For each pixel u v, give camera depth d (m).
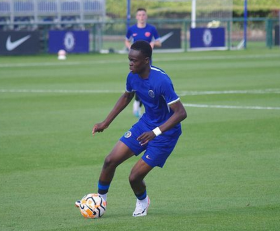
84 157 28.86
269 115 39.56
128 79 19.39
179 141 32.06
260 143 31.39
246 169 26.28
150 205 21.05
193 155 29.02
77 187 23.72
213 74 65.44
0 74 66.12
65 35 94.44
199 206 20.70
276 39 108.00
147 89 18.88
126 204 21.30
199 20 101.94
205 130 34.88
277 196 21.94
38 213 19.97
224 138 32.72
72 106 44.16
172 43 100.75
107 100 47.00
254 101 45.84
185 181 24.48
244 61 81.00
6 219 19.22
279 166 26.75
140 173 19.11
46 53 93.81
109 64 78.25
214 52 98.44
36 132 34.72
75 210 20.36
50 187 23.73
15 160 28.30
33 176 25.48
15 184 24.22
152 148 19.06
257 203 20.95
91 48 101.88
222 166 26.84
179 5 129.62
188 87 54.69
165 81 18.58
